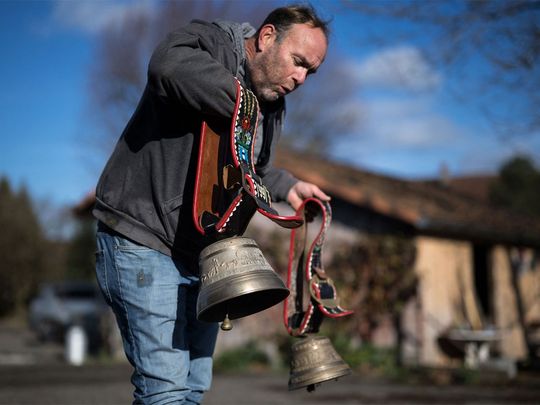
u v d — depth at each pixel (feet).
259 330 47.73
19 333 88.28
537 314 58.54
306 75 8.80
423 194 58.49
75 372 40.27
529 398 30.63
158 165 8.46
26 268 115.75
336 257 46.96
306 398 29.43
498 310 53.11
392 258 44.88
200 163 7.63
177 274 8.61
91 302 71.41
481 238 49.60
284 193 10.20
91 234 119.03
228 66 8.30
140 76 96.43
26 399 28.02
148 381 8.44
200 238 8.55
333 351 9.48
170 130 8.43
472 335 43.32
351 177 55.06
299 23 8.55
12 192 118.21
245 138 7.66
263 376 38.83
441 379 37.11
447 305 46.91
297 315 9.73
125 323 8.68
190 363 9.35
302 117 118.93
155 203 8.48
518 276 56.54
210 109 7.59
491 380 37.50
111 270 8.66
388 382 36.01
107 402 27.37
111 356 55.01
